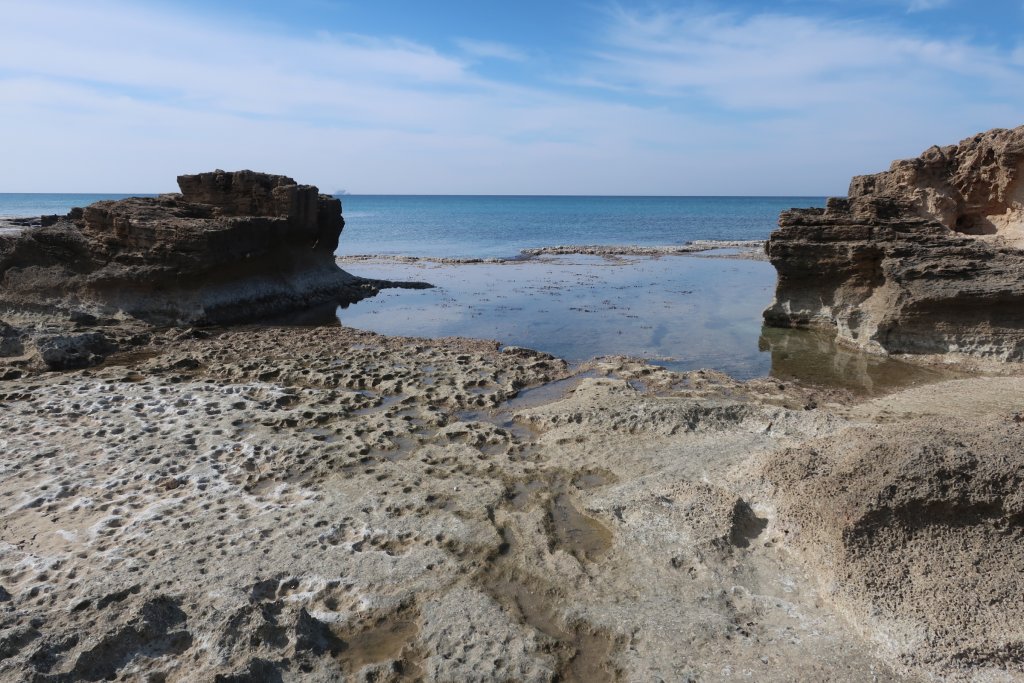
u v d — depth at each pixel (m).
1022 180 24.23
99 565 7.39
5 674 5.14
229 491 9.27
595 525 8.34
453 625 6.41
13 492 9.25
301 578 7.17
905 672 5.49
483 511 8.62
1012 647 5.57
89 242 22.34
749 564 7.03
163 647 5.80
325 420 12.48
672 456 9.94
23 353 16.69
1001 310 16.36
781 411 11.84
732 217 110.62
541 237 68.94
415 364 16.70
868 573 6.32
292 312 25.56
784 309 21.83
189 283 22.20
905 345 17.80
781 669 5.58
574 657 6.07
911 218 19.97
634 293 29.36
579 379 15.84
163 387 14.33
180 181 26.97
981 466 6.84
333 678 5.68
